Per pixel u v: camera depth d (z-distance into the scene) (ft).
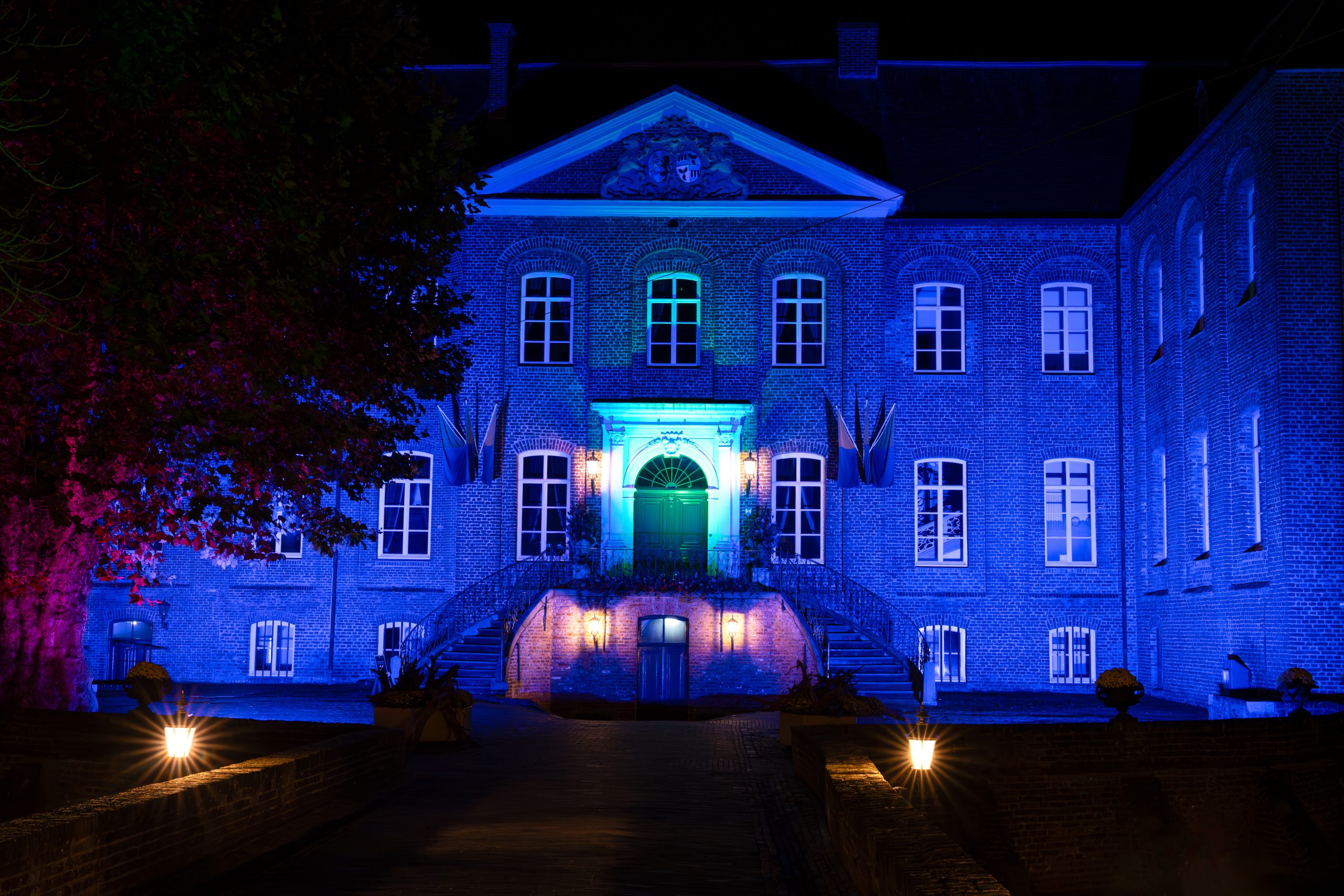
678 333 101.45
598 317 101.14
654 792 44.60
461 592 97.86
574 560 97.35
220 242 41.39
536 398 100.89
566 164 101.35
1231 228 79.56
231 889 28.91
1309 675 59.11
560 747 57.82
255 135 42.04
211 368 43.93
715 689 92.48
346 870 31.14
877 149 105.50
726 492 98.99
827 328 100.89
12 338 42.27
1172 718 76.43
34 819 25.39
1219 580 80.33
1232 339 79.20
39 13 38.42
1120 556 98.68
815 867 31.99
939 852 23.30
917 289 102.37
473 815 39.40
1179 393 89.10
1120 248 100.94
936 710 79.71
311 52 44.57
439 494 101.50
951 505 100.42
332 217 46.52
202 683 99.25
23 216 37.68
